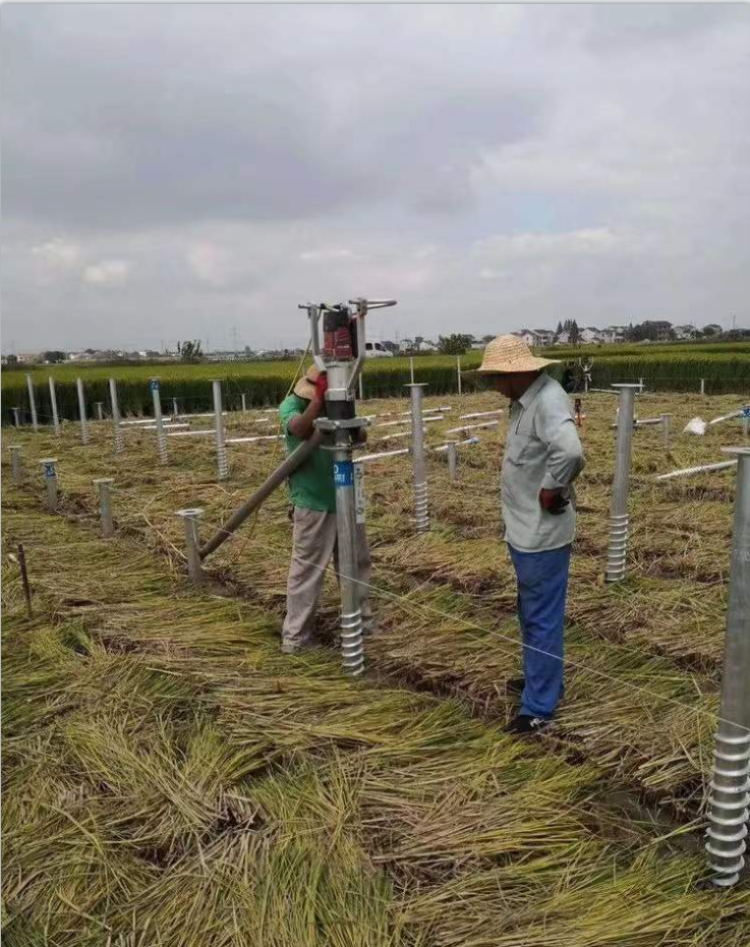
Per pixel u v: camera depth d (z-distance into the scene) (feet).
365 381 86.43
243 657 13.35
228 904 7.55
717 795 7.77
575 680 11.94
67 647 13.98
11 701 11.73
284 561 18.37
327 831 8.57
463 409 61.72
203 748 10.27
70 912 7.54
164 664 12.92
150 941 7.20
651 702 11.07
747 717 7.65
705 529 20.22
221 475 31.04
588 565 17.63
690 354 99.55
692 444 36.19
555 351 127.65
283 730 10.64
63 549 20.45
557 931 7.11
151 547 20.54
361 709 11.16
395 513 23.52
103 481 21.95
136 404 74.95
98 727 10.85
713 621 14.06
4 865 8.17
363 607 14.52
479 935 7.11
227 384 78.95
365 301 12.23
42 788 9.46
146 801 9.22
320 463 13.15
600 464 31.01
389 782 9.45
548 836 8.45
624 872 7.93
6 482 31.83
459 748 10.18
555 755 10.25
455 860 8.12
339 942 7.07
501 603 15.49
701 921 7.28
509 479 10.53
